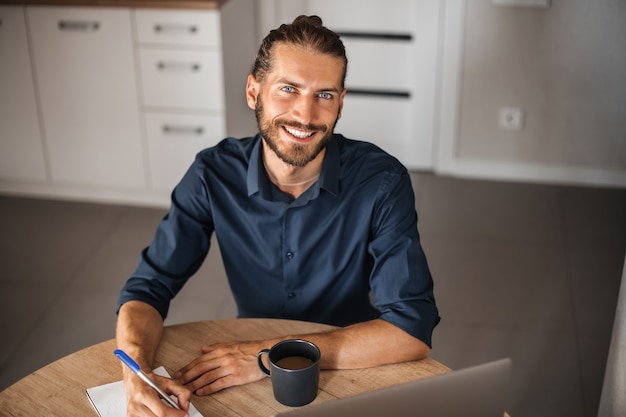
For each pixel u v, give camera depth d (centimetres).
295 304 170
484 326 278
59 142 357
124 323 151
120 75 338
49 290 301
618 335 168
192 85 335
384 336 145
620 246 327
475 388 108
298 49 140
